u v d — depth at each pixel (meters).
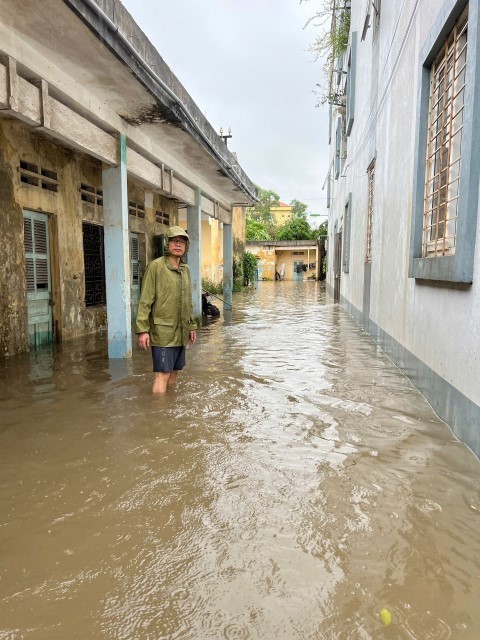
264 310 14.51
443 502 2.71
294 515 2.58
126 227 6.62
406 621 1.83
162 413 4.27
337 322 11.30
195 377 5.65
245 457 3.33
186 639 1.75
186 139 7.54
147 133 7.23
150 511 2.63
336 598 1.96
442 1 4.09
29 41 4.40
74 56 4.68
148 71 5.24
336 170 19.14
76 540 2.37
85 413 4.28
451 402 3.80
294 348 7.67
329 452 3.41
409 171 5.40
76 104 5.35
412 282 5.24
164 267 4.82
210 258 20.67
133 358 6.74
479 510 2.62
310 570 2.13
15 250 6.77
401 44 5.94
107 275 6.61
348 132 13.14
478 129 3.17
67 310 8.23
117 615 1.87
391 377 5.60
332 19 12.54
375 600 1.95
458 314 3.63
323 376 5.68
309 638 1.75
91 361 6.49
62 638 1.76
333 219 22.47
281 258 43.75
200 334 9.34
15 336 6.85
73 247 8.40
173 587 2.03
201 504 2.70
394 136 6.37
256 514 2.59
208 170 10.04
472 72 3.19
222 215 13.75
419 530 2.44
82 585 2.04
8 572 2.13
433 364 4.35
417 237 4.97
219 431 3.83
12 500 2.75
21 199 6.86
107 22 4.26
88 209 8.95
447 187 4.06
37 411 4.33
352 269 12.38
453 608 1.90
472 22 3.23
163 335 4.84
